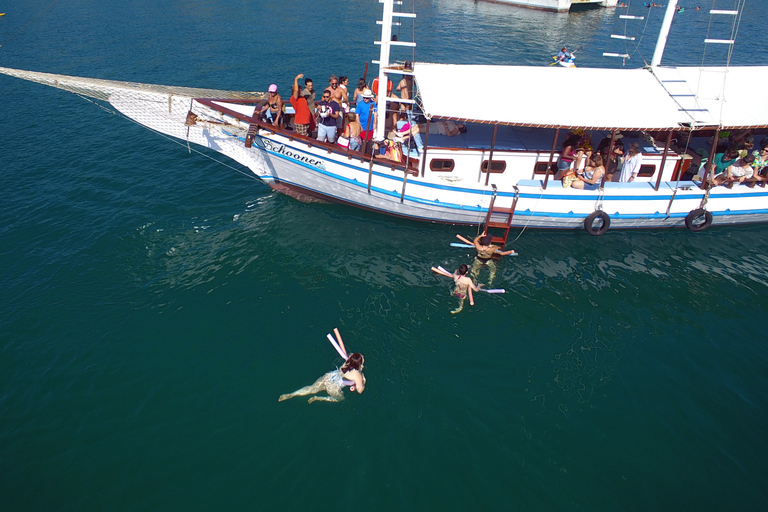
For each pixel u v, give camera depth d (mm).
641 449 10211
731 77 16219
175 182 19562
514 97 15078
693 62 37500
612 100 15195
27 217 17078
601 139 17531
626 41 42188
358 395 11062
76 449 9930
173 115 16312
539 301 14195
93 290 13961
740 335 13211
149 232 16562
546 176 15727
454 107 14539
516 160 16156
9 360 11758
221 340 12453
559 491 9406
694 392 11523
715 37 43906
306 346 12312
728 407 11180
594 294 14547
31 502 9055
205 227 16922
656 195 16078
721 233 17406
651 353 12578
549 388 11484
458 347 12492
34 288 13945
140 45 36875
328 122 15914
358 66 33531
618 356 12445
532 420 10727
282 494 9266
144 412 10680
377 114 15953
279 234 16688
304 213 17828
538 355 12391
